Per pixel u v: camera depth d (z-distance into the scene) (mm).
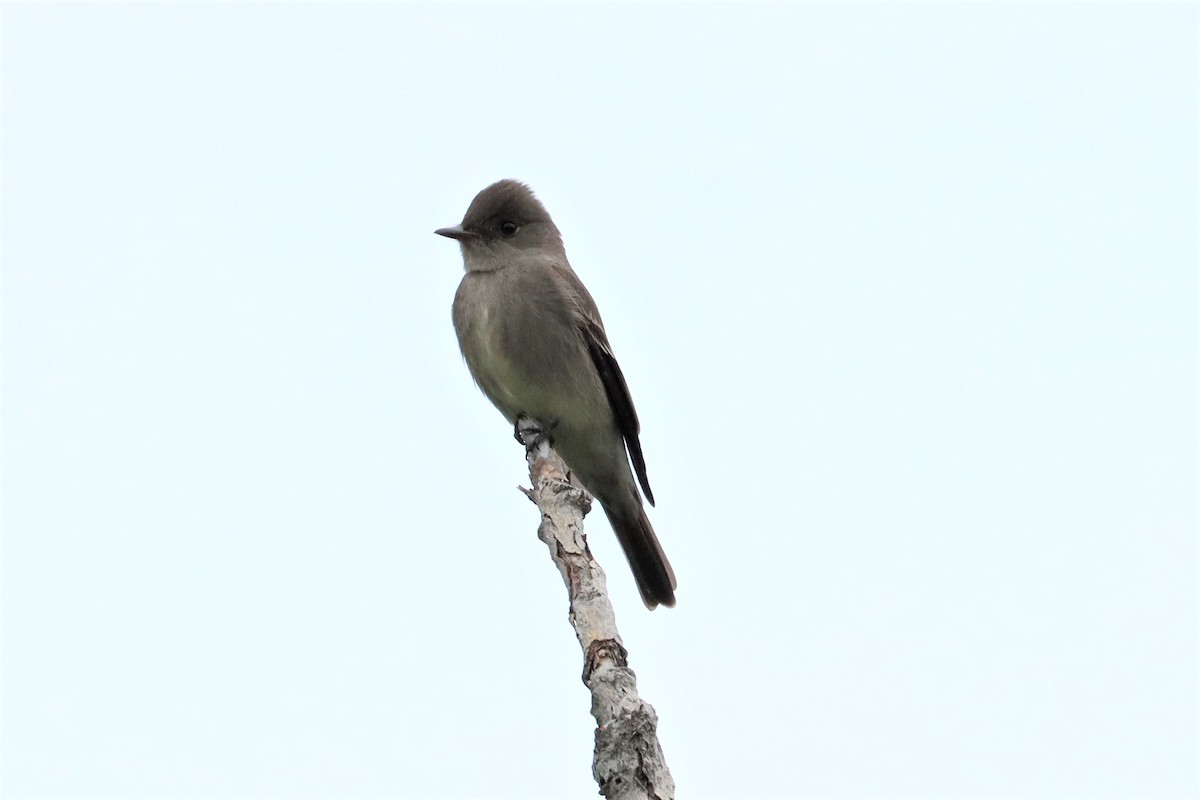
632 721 6715
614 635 7309
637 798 6543
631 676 6965
